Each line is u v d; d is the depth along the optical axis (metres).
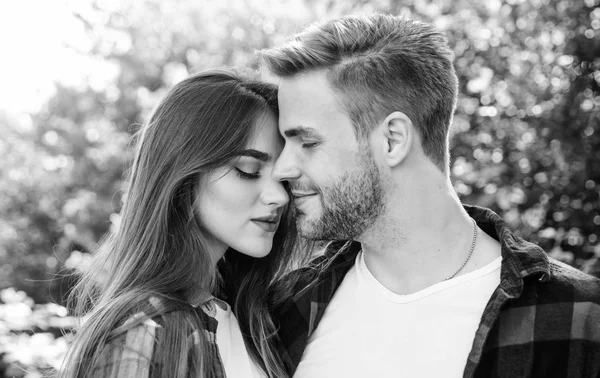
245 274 2.29
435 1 4.79
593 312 1.90
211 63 7.23
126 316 1.88
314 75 2.04
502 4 4.53
